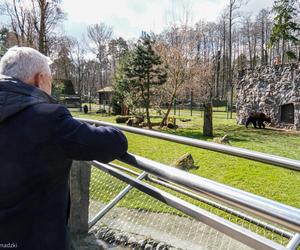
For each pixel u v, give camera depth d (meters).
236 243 2.07
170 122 16.64
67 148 0.96
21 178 0.96
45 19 18.05
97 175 3.06
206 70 25.58
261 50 38.88
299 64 15.03
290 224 0.72
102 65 44.38
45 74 1.15
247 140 12.19
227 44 39.69
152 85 16.89
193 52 19.48
